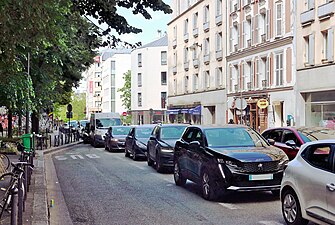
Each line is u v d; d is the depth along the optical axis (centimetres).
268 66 3569
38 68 2638
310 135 1304
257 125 3756
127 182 1457
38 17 1002
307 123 3091
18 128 4334
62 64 2756
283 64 3350
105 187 1359
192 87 5334
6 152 2334
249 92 3891
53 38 1136
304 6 3086
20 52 1420
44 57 2569
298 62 3164
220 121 4584
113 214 967
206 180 1100
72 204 1091
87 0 1852
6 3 908
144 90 7969
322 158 737
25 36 1073
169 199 1129
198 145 1170
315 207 719
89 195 1219
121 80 11169
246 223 849
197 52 5184
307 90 3059
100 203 1097
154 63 7881
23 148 1638
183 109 5516
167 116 6256
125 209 1016
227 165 1031
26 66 2428
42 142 3064
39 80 2656
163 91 7844
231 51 4284
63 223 891
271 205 1018
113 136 2948
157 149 1736
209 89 4844
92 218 934
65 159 2388
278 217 893
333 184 677
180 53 5750
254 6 3791
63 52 2620
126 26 1992
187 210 985
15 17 988
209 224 849
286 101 3316
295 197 782
